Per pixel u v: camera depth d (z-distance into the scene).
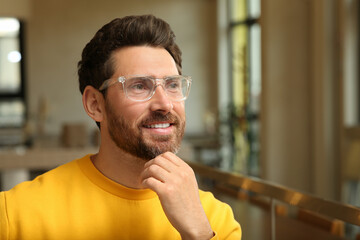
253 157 7.60
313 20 4.84
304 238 1.99
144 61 0.90
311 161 5.21
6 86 8.50
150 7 8.91
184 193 0.84
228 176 1.77
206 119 8.66
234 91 8.81
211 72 9.18
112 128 0.91
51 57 8.59
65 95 8.65
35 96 8.56
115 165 0.94
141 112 0.88
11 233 0.90
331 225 2.22
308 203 1.26
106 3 8.71
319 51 4.70
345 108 4.50
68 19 8.63
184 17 9.09
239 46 8.63
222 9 8.95
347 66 4.50
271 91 5.15
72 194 0.93
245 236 2.01
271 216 1.49
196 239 0.84
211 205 1.04
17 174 4.66
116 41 0.91
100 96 0.94
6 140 4.92
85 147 3.81
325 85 4.64
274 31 5.14
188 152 3.88
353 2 4.49
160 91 0.88
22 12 4.88
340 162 4.66
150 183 0.84
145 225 0.94
